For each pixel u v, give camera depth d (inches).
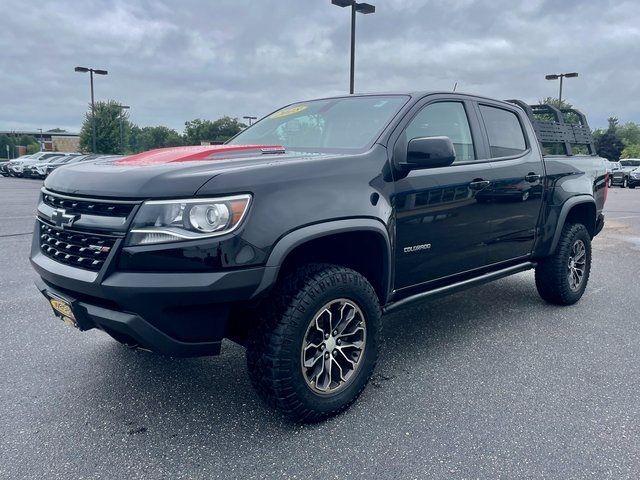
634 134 4249.5
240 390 127.3
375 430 109.9
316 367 110.6
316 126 146.6
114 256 96.5
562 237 189.5
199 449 102.7
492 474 95.0
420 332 169.9
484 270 160.4
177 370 138.1
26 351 149.4
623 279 246.2
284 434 108.3
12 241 327.6
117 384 129.8
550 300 197.5
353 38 658.8
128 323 95.3
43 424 111.1
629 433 108.7
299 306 103.7
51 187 116.8
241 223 96.8
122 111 1867.6
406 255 129.0
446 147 118.9
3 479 92.7
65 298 106.8
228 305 99.8
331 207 108.0
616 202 739.4
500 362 145.5
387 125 130.5
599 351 154.0
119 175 102.0
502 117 169.3
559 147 204.2
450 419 114.3
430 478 94.0
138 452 101.5
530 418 114.9
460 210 142.0
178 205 95.0
